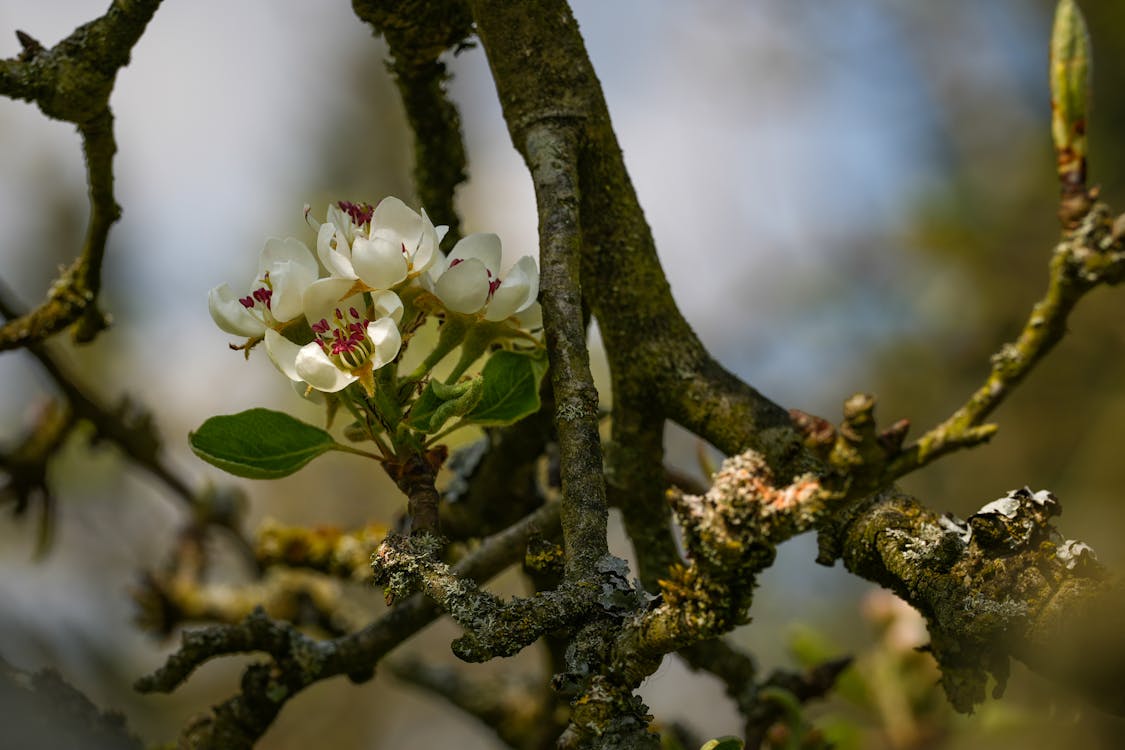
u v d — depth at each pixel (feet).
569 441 3.00
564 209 3.13
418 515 3.01
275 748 6.15
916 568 3.01
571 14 3.23
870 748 3.74
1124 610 2.89
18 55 3.29
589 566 2.94
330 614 3.89
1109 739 3.01
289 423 3.09
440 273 3.10
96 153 3.36
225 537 3.99
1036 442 6.22
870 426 2.81
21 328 3.48
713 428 3.24
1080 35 2.90
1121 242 2.87
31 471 3.83
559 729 3.77
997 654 2.97
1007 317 6.72
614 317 3.27
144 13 3.27
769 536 2.85
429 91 3.46
